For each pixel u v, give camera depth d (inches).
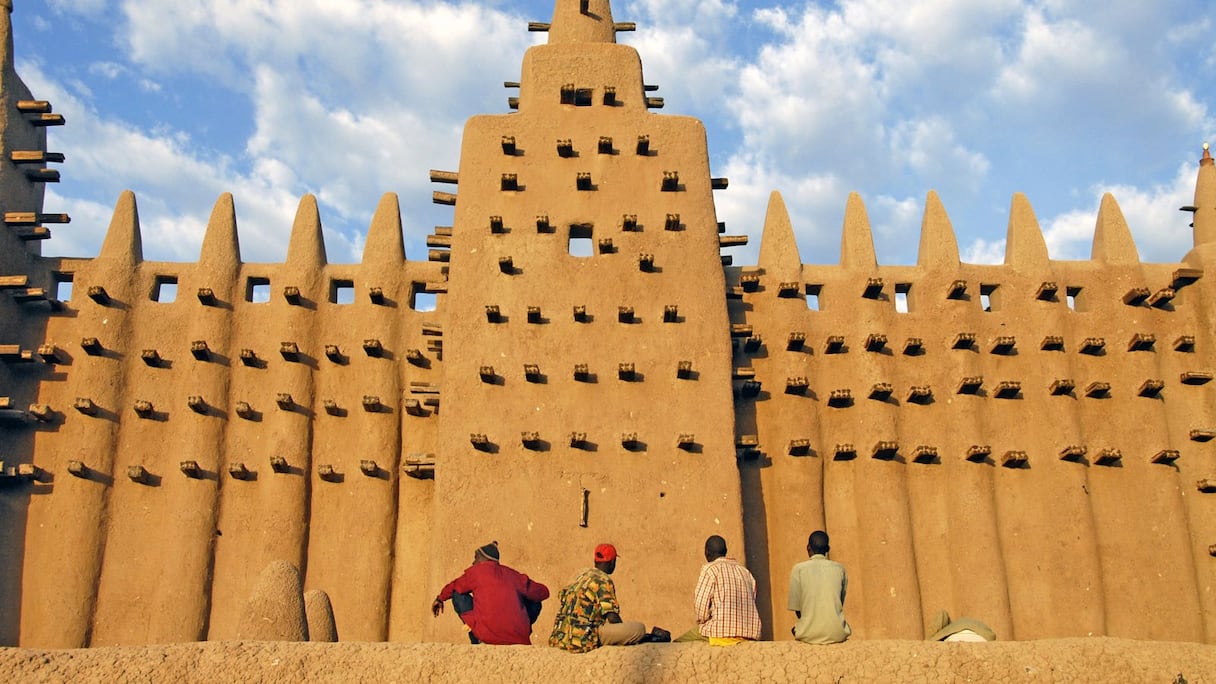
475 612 424.8
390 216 737.0
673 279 673.6
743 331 677.3
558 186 695.1
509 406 638.5
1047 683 368.2
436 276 723.4
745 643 384.5
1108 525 669.9
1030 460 677.3
